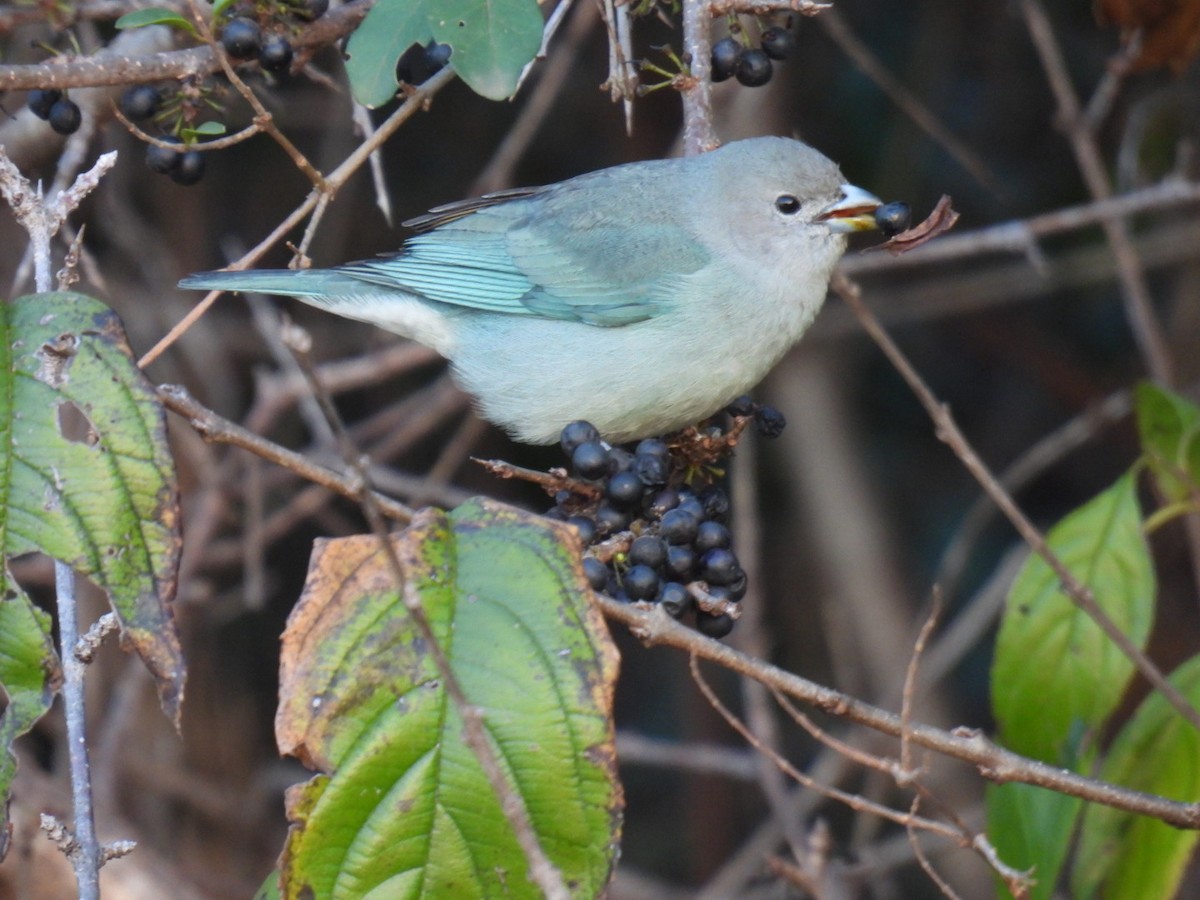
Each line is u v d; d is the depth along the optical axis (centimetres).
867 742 1498
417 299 1018
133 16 752
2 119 1064
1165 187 1269
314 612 576
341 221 1572
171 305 1472
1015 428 1731
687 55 862
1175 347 1577
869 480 1642
